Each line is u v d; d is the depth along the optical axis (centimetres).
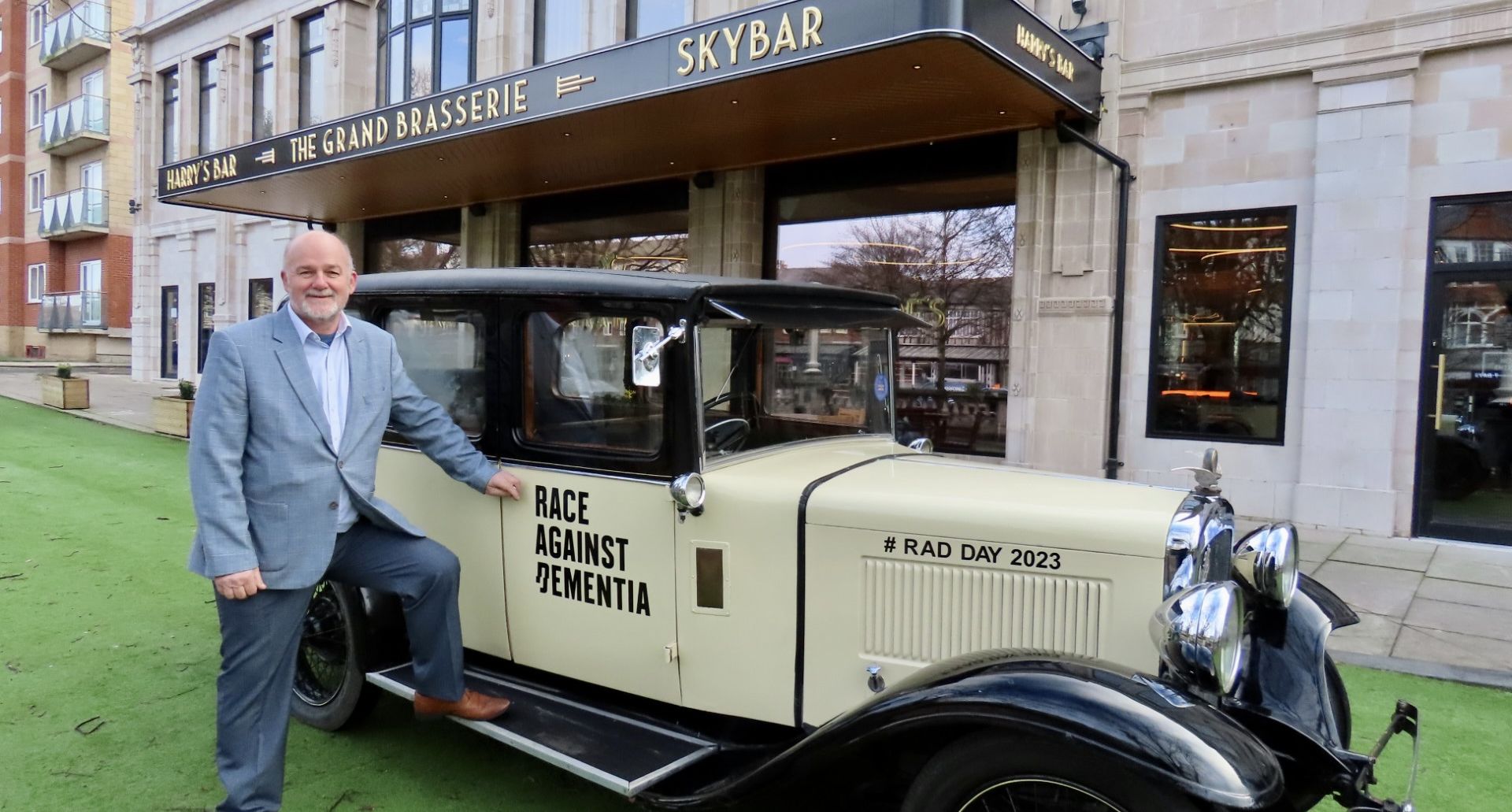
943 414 914
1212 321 771
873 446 351
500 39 1232
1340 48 695
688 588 278
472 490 321
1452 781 323
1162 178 781
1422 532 691
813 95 747
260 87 1684
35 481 828
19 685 384
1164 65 768
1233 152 751
